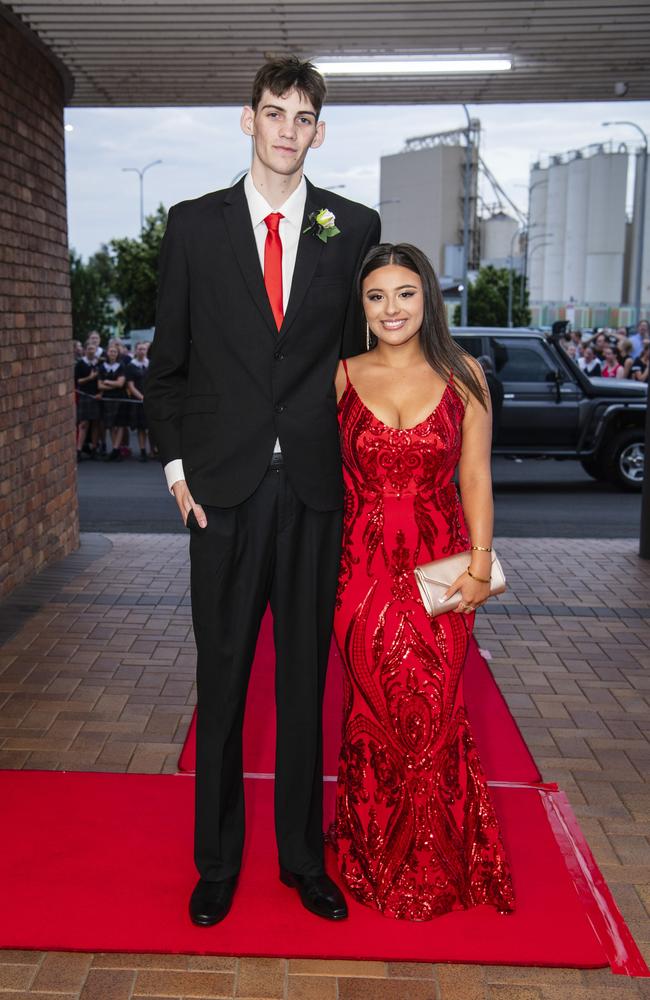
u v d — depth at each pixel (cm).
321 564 253
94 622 511
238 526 245
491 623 525
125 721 382
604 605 563
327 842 285
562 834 298
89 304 4097
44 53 600
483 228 11731
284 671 253
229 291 237
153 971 232
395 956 238
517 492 1020
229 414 240
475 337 1013
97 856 279
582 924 252
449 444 250
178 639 486
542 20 562
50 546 634
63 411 656
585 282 8388
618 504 949
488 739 370
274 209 240
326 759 345
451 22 567
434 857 255
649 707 410
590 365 1479
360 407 250
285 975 232
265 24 562
